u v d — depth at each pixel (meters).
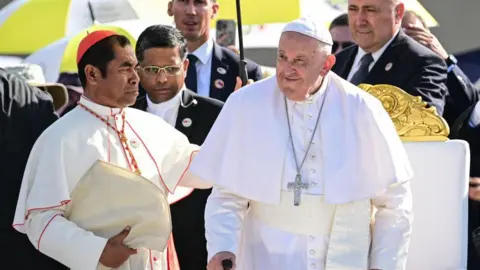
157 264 14.43
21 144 15.40
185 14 18.77
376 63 17.34
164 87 16.05
